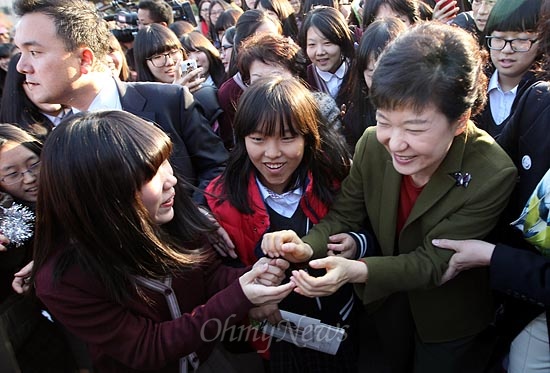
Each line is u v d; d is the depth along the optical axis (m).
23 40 1.37
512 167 1.10
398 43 1.00
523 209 1.17
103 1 4.66
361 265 1.14
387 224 1.27
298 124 1.20
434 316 1.29
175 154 1.62
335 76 2.45
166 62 2.58
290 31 3.38
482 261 1.11
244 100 1.23
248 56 1.97
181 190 1.17
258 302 1.04
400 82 0.93
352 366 1.46
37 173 1.32
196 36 3.13
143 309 1.04
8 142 1.28
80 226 0.92
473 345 1.33
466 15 2.59
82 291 0.97
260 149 1.22
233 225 1.33
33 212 1.34
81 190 0.89
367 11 2.64
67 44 1.38
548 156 1.11
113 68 2.06
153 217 0.99
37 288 0.99
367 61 1.82
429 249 1.18
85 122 0.93
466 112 0.99
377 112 1.02
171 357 1.01
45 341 1.45
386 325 1.39
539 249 1.08
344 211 1.37
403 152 0.99
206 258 1.18
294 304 1.39
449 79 0.92
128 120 0.96
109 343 1.00
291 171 1.28
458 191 1.14
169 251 1.02
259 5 3.46
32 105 1.80
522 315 1.24
